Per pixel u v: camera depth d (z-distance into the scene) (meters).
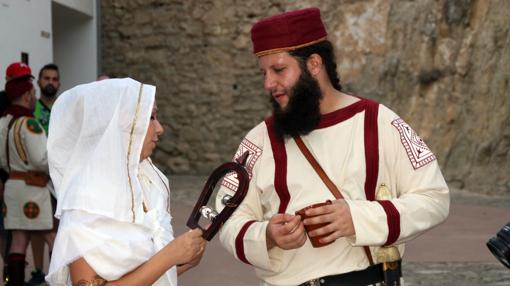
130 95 2.07
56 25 12.49
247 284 5.18
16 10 8.34
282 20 2.31
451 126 10.95
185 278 5.33
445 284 5.12
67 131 2.08
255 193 2.43
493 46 10.65
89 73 12.52
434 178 2.32
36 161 4.65
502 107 10.29
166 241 2.14
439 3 11.47
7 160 4.79
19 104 4.85
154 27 13.63
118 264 1.95
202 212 2.11
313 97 2.32
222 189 2.47
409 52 11.66
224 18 13.32
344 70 12.38
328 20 12.79
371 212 2.19
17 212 4.71
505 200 9.44
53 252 1.98
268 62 2.34
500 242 1.93
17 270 4.72
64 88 12.54
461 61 11.05
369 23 12.37
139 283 1.97
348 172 2.30
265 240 2.26
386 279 2.31
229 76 13.38
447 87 11.13
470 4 11.10
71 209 1.98
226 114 13.42
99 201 1.98
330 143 2.33
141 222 2.06
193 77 13.52
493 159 10.20
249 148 2.45
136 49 13.73
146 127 2.08
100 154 2.02
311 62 2.35
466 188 10.31
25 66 4.90
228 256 6.04
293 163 2.35
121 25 13.74
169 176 13.27
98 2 12.55
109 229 1.99
